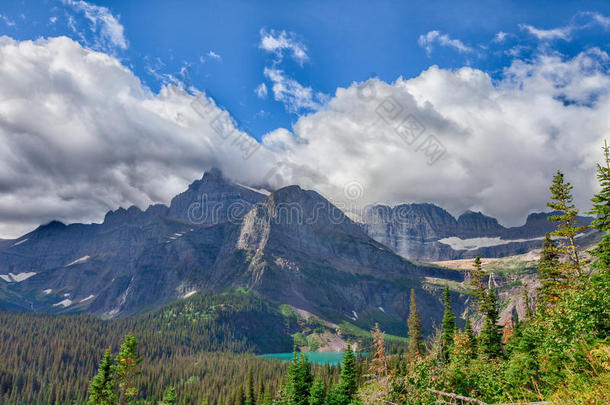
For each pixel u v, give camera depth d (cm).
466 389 2250
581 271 3897
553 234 4291
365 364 7562
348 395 6147
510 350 4178
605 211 3478
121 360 7331
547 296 4106
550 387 1744
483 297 5384
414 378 2153
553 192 4347
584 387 1123
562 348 1780
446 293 6084
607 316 1723
